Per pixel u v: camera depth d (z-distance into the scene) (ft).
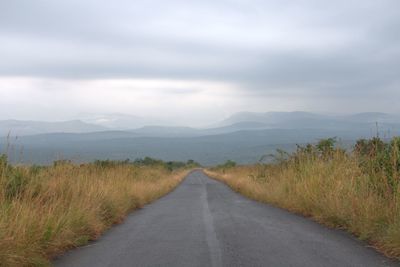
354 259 24.91
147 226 39.32
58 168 45.52
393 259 24.93
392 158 36.11
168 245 29.99
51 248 27.04
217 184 128.36
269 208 52.39
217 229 36.37
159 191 82.58
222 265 24.12
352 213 33.96
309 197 44.24
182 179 163.02
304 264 23.95
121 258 26.40
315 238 31.22
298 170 56.90
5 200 30.12
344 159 47.19
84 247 29.99
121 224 41.04
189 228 37.37
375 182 36.32
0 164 35.45
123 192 54.08
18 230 24.47
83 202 37.40
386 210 30.63
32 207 29.58
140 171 97.66
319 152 58.08
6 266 22.06
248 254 26.55
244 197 74.18
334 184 41.83
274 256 25.89
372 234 29.86
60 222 29.48
